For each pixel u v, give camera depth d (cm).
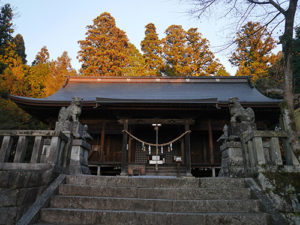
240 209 356
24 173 327
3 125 1347
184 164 1216
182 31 3266
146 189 396
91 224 320
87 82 1814
